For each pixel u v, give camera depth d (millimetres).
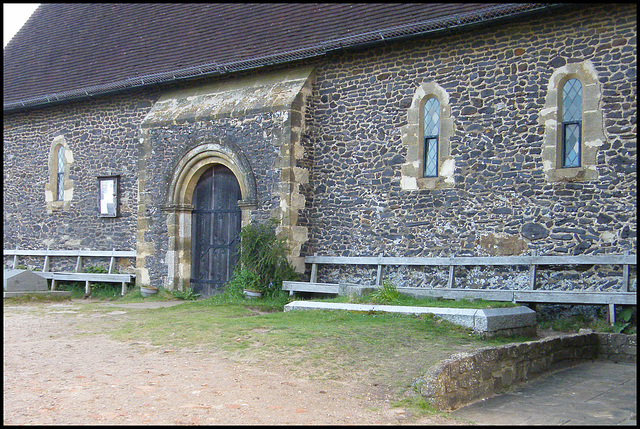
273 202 11445
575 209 9328
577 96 9531
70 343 7629
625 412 5355
